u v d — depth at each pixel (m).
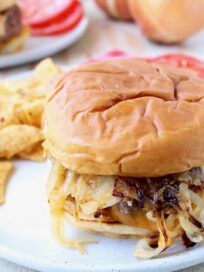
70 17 0.47
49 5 0.48
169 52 0.45
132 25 0.52
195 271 0.22
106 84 0.23
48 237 0.23
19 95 0.32
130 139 0.21
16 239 0.23
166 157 0.21
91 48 0.46
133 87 0.23
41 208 0.25
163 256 0.21
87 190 0.22
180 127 0.21
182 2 0.42
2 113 0.31
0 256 0.22
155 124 0.21
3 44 0.42
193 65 0.38
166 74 0.25
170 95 0.23
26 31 0.43
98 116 0.22
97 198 0.22
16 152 0.29
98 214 0.22
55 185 0.23
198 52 0.45
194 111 0.22
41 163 0.29
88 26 0.51
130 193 0.21
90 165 0.21
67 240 0.23
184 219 0.22
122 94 0.23
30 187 0.27
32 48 0.43
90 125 0.21
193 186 0.22
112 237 0.23
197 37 0.49
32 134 0.29
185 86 0.24
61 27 0.45
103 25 0.51
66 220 0.23
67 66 0.38
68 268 0.21
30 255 0.21
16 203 0.26
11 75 0.41
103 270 0.21
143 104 0.22
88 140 0.21
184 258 0.21
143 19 0.45
